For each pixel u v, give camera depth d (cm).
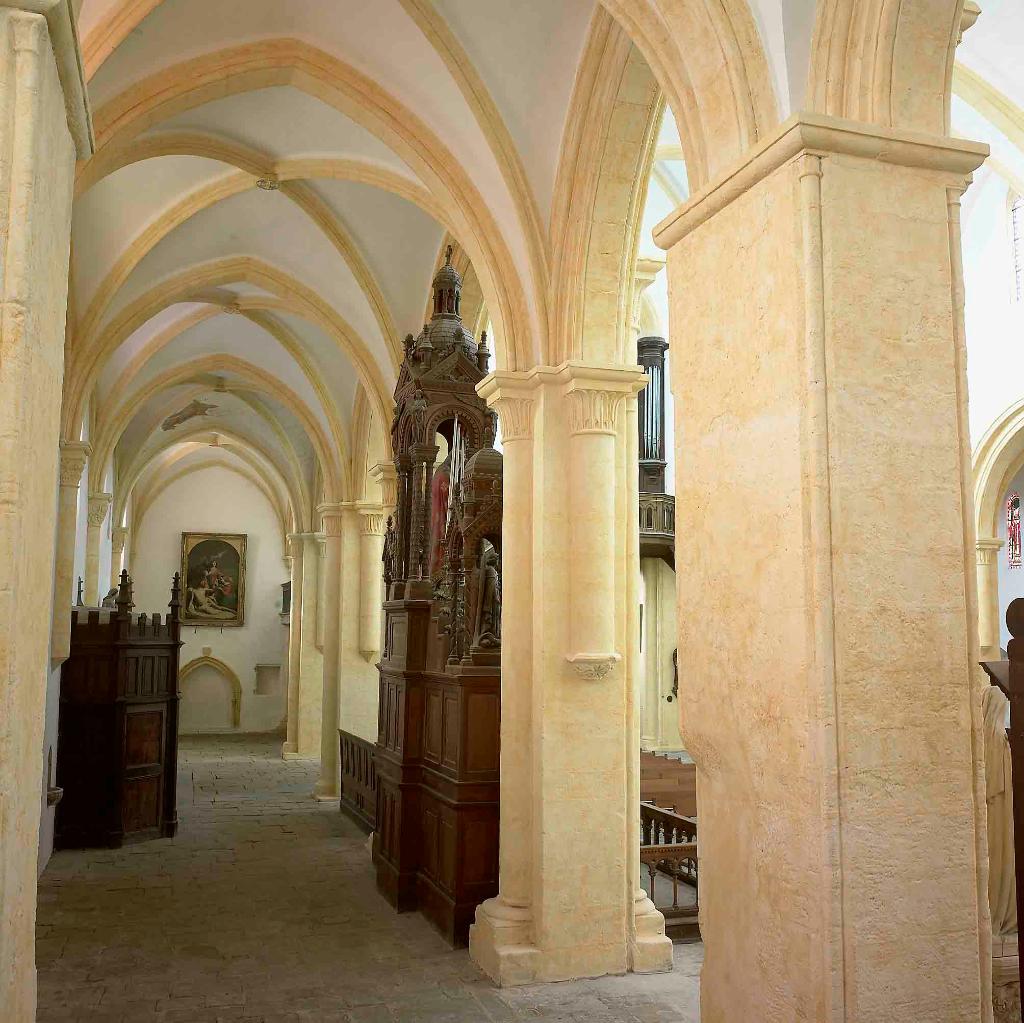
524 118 685
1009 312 1410
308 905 866
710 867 417
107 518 1973
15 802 246
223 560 2742
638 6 452
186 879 962
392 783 897
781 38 394
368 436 1458
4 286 244
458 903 743
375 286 1109
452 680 786
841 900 341
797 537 361
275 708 2720
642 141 669
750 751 388
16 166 246
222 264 1195
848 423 362
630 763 697
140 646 1159
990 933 361
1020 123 1070
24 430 246
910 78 383
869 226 374
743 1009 387
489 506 789
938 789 359
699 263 435
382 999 630
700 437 431
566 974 660
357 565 1474
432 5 652
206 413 2131
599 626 685
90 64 646
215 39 733
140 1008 618
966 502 377
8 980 243
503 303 726
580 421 695
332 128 902
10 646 238
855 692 352
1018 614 295
